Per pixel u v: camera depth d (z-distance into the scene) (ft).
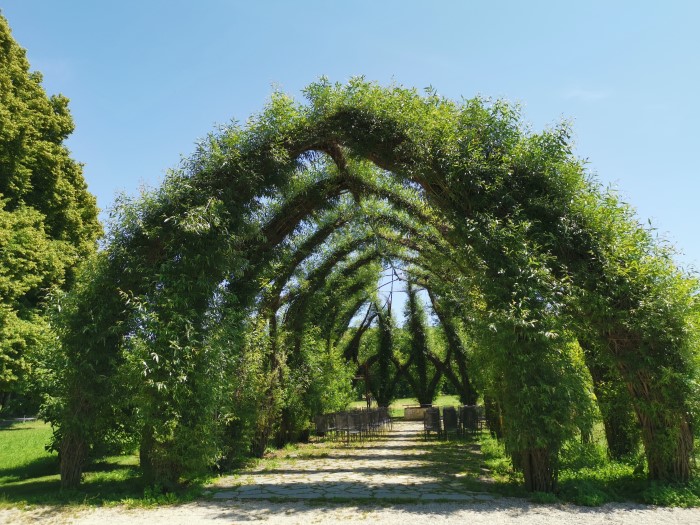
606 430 25.89
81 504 18.25
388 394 81.46
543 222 20.76
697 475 19.15
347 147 24.61
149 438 20.13
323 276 44.52
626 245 20.03
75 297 21.47
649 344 19.58
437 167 21.90
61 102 56.08
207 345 20.67
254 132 23.88
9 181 43.91
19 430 61.93
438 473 25.96
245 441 29.32
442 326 65.10
